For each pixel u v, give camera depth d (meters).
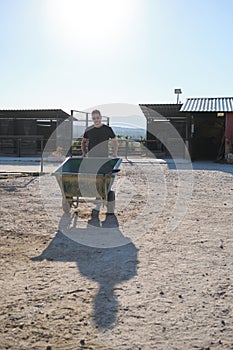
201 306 2.86
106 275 3.47
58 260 3.88
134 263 3.80
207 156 21.09
